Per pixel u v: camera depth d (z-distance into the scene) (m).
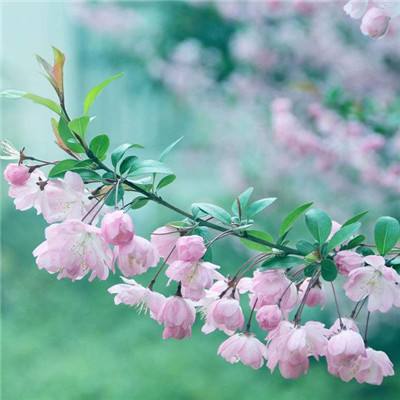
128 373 8.19
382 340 8.49
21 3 14.70
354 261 2.31
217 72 9.67
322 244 2.34
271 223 9.09
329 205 8.30
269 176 8.92
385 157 6.11
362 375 2.32
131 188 2.35
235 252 10.29
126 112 14.56
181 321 2.31
